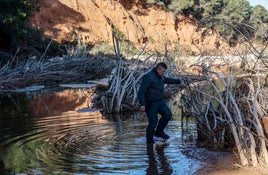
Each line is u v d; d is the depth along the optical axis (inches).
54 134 367.2
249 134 267.4
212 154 293.9
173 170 259.3
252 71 321.4
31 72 892.6
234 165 261.3
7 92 778.2
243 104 309.9
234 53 369.7
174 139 346.6
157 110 341.4
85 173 253.3
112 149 313.3
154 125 335.6
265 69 322.0
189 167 264.5
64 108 560.4
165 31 1983.3
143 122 432.8
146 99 343.0
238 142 269.3
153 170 259.4
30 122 435.2
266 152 259.6
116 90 520.4
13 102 637.3
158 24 1987.0
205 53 451.8
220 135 317.7
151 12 1988.2
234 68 351.3
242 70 333.4
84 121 440.8
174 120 438.3
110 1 1841.8
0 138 352.2
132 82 561.9
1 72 844.6
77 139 347.3
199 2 2164.1
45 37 1416.1
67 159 285.3
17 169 261.4
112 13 1822.1
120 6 1871.3
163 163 274.8
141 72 588.7
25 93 762.2
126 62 591.5
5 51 1103.6
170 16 2021.4
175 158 286.4
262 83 332.2
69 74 932.0
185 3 2048.5
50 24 1544.0
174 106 557.3
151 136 334.3
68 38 1513.3
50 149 312.5
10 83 839.7
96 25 1717.5
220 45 400.8
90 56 1147.3
